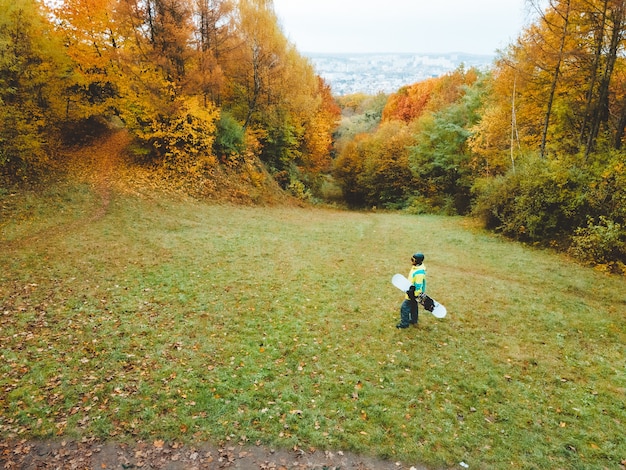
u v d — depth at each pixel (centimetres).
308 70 3775
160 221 1680
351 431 579
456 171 3128
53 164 1927
